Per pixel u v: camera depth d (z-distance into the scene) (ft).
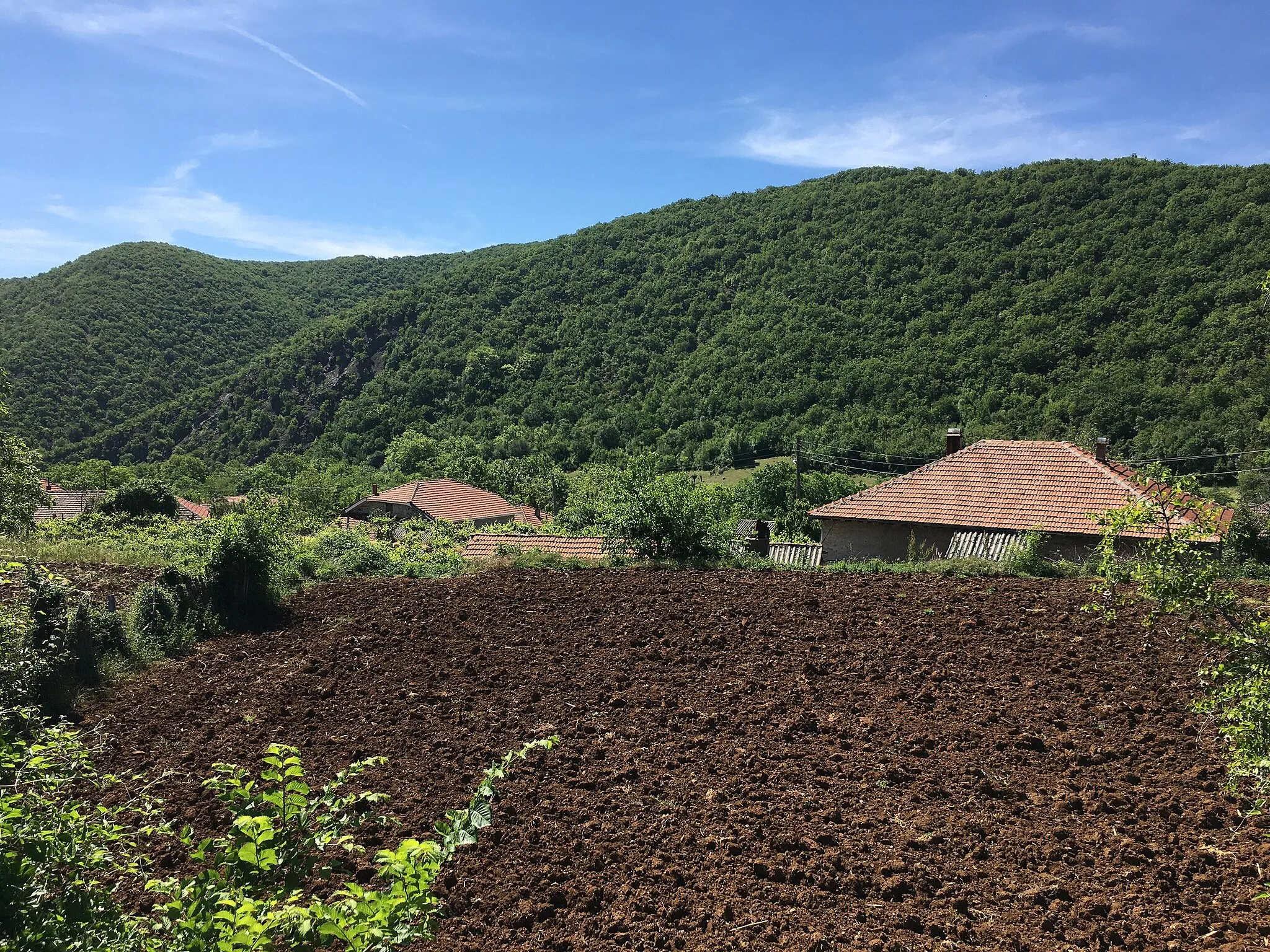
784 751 26.07
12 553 52.03
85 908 11.71
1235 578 43.80
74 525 86.99
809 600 42.09
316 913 10.20
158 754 27.12
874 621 38.37
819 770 24.79
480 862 20.52
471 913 18.60
